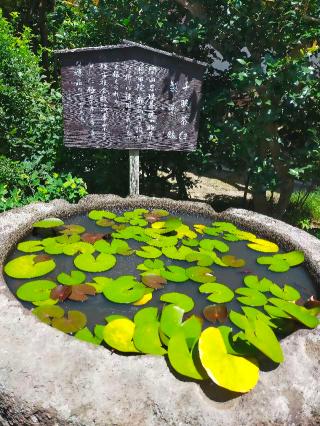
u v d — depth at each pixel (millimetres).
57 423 1036
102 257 1953
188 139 3010
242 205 4586
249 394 1096
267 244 2180
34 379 1093
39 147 3646
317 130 3441
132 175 3102
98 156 3709
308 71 2832
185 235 2270
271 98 3182
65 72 2729
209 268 1966
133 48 2697
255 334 1278
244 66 3059
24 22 6840
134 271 1911
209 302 1700
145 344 1315
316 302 1626
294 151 3537
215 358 1173
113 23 3545
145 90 2818
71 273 1800
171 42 3438
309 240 2135
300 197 4820
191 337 1305
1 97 3424
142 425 1026
